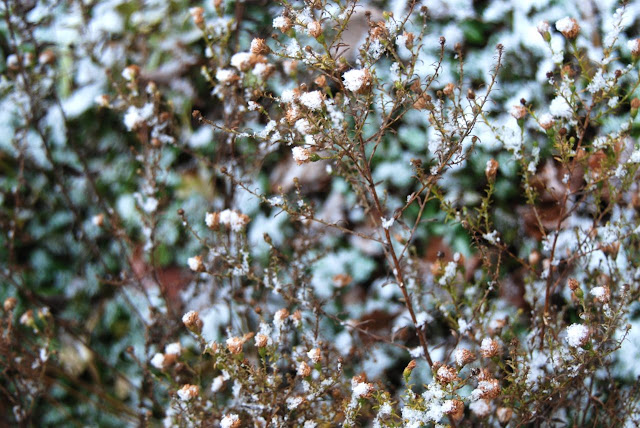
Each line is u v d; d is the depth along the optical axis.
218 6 0.97
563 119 0.91
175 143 1.01
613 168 0.90
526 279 0.93
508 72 1.01
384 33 0.84
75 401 1.03
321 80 0.87
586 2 1.04
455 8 1.04
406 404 0.82
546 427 0.89
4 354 0.95
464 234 0.98
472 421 0.92
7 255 1.06
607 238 0.90
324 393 0.87
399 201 1.00
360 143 0.83
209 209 1.04
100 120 1.08
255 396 0.86
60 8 1.12
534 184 0.99
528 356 0.91
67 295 1.06
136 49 1.09
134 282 1.02
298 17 0.83
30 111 1.06
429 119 0.86
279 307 1.00
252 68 0.95
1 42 1.11
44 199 1.07
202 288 1.03
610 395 0.90
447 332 0.97
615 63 1.02
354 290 0.99
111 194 1.07
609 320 0.85
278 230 1.02
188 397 0.86
